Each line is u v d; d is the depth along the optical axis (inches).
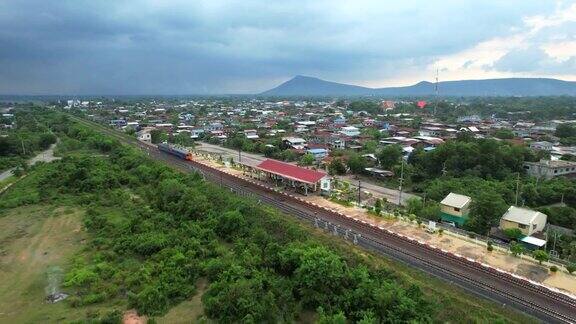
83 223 2185.0
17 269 1680.6
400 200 2731.3
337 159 3708.2
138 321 1306.6
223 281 1449.3
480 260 1665.8
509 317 1269.7
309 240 1779.0
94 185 2834.6
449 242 1865.2
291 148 4532.5
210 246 1812.3
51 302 1418.6
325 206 2422.5
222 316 1302.9
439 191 2672.2
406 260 1668.3
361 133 5556.1
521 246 1739.7
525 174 3277.6
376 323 1208.2
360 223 2101.4
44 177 3073.3
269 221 2028.8
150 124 7175.2
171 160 4114.2
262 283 1450.5
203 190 2581.2
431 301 1333.7
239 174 3383.4
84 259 1748.3
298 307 1357.0
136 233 1978.3
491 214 2076.8
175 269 1590.8
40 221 2237.9
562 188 2694.4
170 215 2207.2
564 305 1322.6
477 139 4052.7
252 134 5674.2
